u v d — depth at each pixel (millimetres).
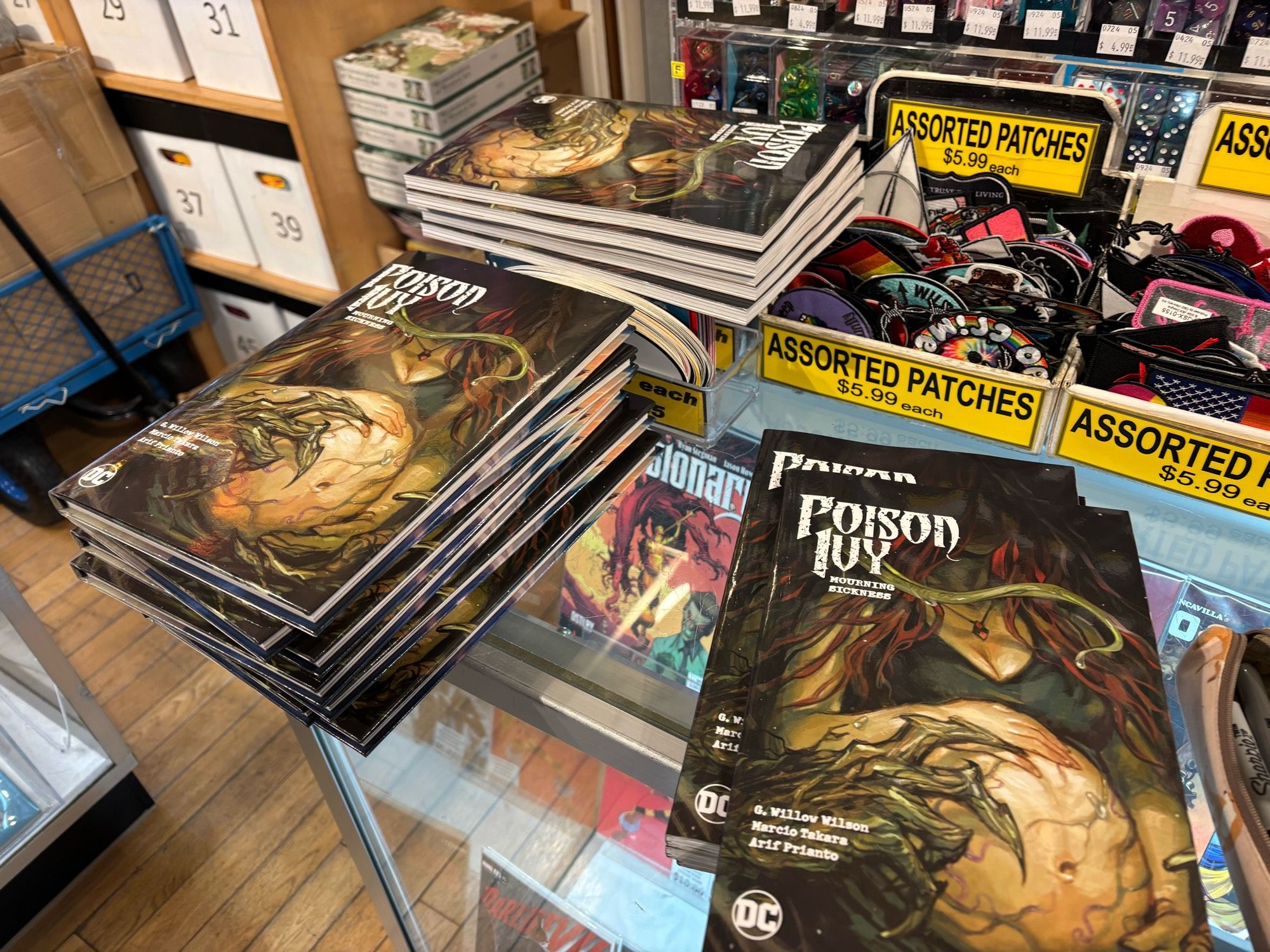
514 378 752
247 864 1607
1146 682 603
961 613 653
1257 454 761
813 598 667
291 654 602
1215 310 803
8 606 1347
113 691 1903
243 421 737
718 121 993
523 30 1917
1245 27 827
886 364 926
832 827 528
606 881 1057
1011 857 511
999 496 753
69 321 2197
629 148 958
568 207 862
